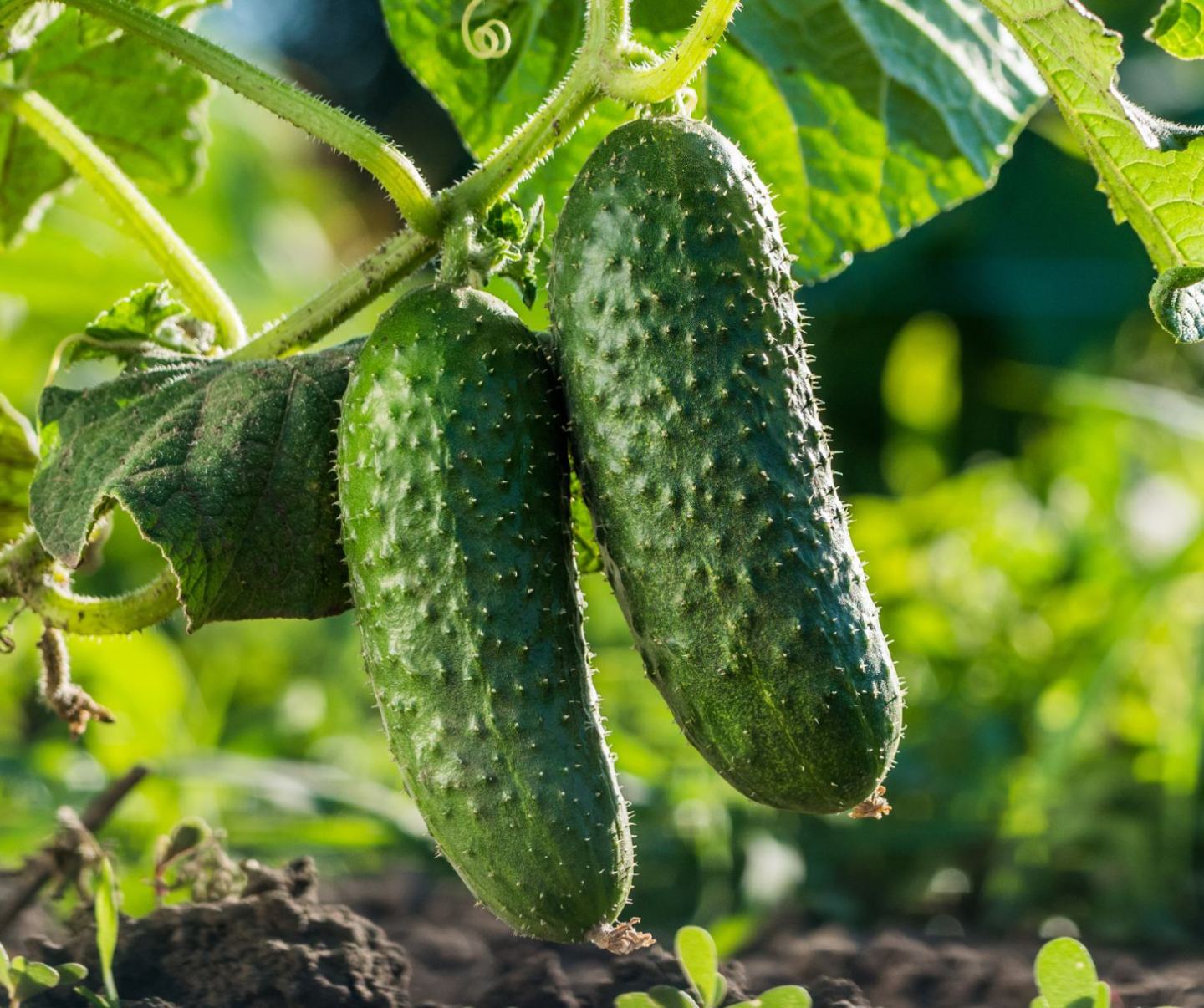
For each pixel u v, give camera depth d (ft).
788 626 7.63
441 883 17.47
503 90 12.40
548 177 12.46
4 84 10.77
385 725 8.19
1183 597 20.85
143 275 26.04
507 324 8.40
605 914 7.77
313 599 8.89
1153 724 19.44
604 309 8.06
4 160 13.99
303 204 41.32
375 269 9.53
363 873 18.53
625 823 8.00
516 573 7.97
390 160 8.88
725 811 18.07
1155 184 9.16
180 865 11.32
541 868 7.66
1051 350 38.11
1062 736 17.56
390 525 8.04
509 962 13.66
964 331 40.63
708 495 7.73
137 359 9.68
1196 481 24.21
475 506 7.98
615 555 8.06
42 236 24.70
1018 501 25.66
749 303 8.07
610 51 8.86
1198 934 16.52
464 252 8.79
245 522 8.63
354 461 8.25
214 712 24.50
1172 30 9.23
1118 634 18.99
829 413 41.14
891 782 19.03
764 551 7.67
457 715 7.81
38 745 20.31
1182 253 9.61
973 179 13.99
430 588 7.93
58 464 8.94
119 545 27.94
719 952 13.79
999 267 39.75
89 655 19.83
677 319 7.93
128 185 10.77
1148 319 34.09
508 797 7.68
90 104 13.84
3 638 10.23
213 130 33.68
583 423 8.13
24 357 26.53
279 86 8.99
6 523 11.91
